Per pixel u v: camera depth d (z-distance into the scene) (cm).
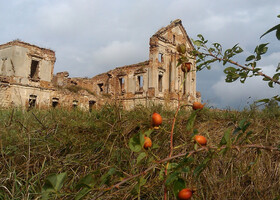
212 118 298
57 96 2212
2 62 2022
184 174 188
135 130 260
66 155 213
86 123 278
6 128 241
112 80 3011
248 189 185
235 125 263
